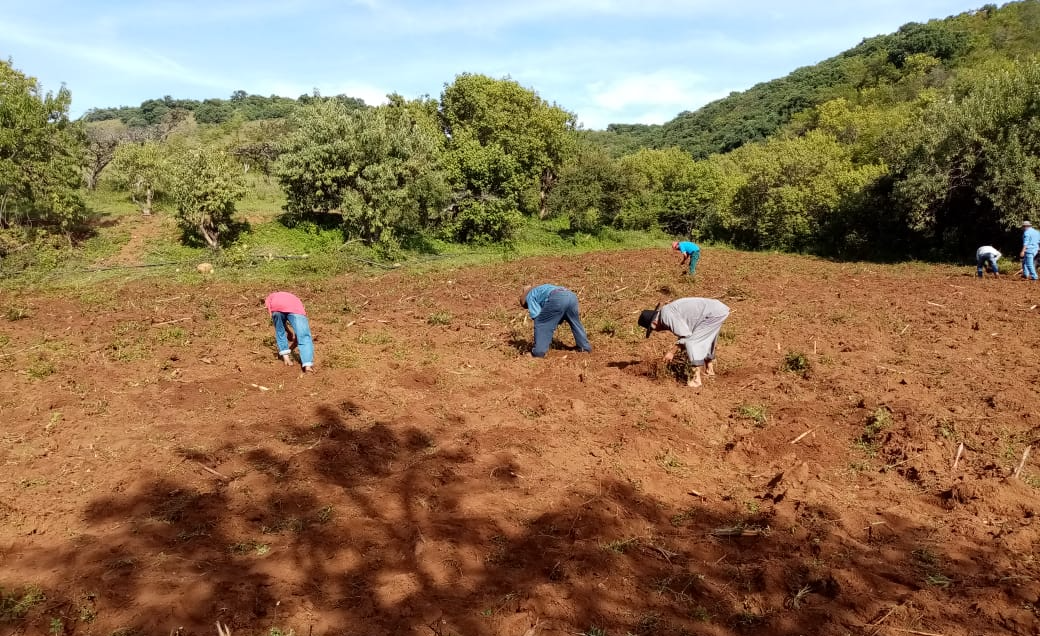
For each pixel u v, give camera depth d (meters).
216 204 20.42
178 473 5.58
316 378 8.41
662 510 5.16
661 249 27.70
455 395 7.76
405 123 24.91
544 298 9.23
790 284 16.66
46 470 5.70
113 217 24.31
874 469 5.93
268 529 4.69
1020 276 17.41
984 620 3.74
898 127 29.70
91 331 11.20
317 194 22.88
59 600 3.79
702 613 3.80
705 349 7.93
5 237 18.12
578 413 7.09
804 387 8.05
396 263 21.78
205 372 8.77
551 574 4.14
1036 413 6.84
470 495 5.21
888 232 25.61
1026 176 19.94
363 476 5.68
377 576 4.08
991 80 22.33
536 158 36.06
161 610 3.62
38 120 18.89
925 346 9.87
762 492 5.49
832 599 3.96
